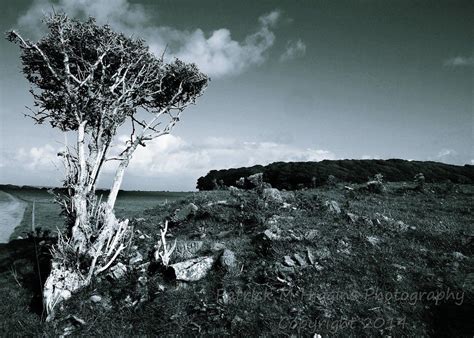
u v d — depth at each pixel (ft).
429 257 42.24
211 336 31.07
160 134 58.65
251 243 48.55
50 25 52.65
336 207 63.41
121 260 47.67
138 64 59.82
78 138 49.96
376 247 44.57
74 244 45.27
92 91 53.67
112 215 52.47
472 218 61.72
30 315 38.34
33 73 54.95
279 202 68.23
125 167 55.21
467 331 29.66
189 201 86.89
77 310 37.04
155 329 33.01
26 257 60.75
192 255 46.14
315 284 36.76
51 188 49.55
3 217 149.28
